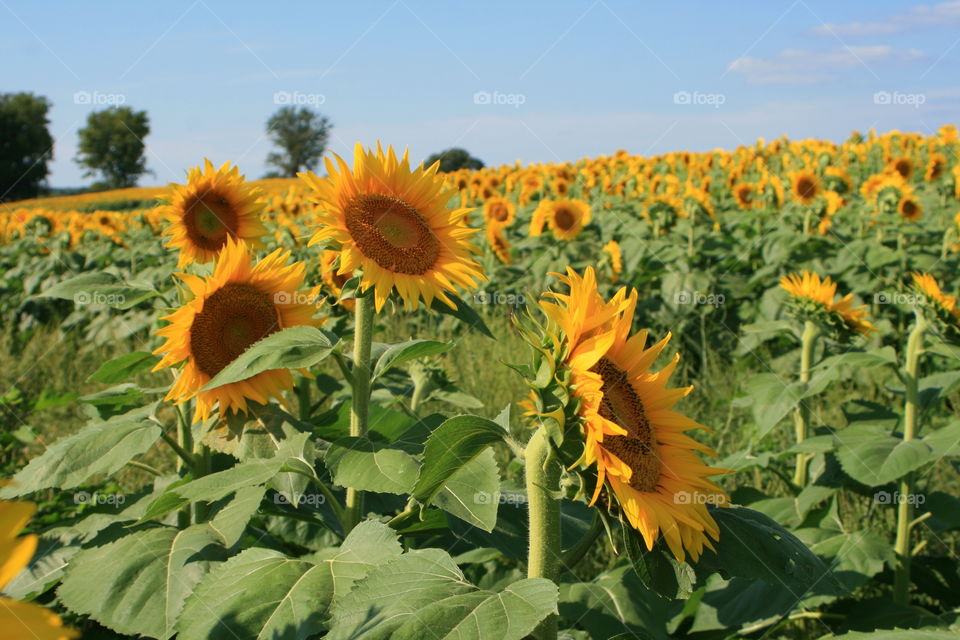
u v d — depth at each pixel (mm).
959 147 19312
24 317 11938
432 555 2203
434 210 3266
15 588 2955
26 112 59688
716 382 7523
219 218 3943
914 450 3705
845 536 3814
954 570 4113
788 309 4727
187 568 2703
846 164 19578
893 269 9938
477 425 2145
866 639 2693
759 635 3723
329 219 3035
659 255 10688
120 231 18141
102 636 2990
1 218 19109
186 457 3309
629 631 3197
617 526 2086
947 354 3902
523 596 1914
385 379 4566
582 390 1933
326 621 2051
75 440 3018
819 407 6344
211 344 3078
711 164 24750
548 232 11695
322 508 3363
